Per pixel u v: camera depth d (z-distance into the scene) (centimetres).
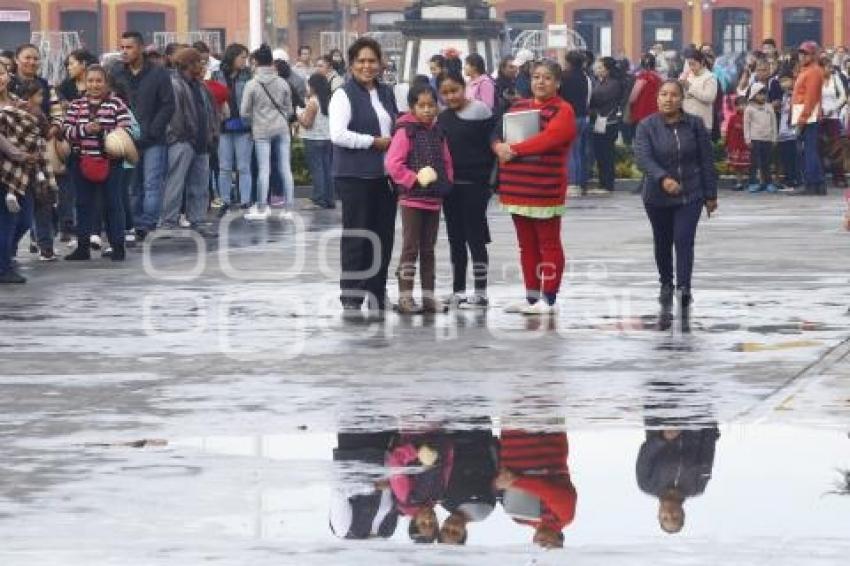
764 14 13050
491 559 1351
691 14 13138
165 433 1831
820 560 1334
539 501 1531
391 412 1928
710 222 4250
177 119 3906
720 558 1343
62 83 3841
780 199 5088
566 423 1859
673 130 2784
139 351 2370
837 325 2538
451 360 2273
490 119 2772
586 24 13250
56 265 3416
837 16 13000
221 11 13050
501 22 6931
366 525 1458
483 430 1830
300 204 5081
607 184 5494
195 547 1392
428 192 2686
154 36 10888
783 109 5384
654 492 1552
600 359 2266
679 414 1891
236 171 4706
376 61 2741
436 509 1509
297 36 13200
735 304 2773
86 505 1526
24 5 12850
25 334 2525
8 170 3081
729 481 1586
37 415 1936
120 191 3478
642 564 1331
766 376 2117
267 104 4475
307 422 1880
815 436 1764
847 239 3794
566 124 2677
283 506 1523
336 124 2719
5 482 1614
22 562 1352
